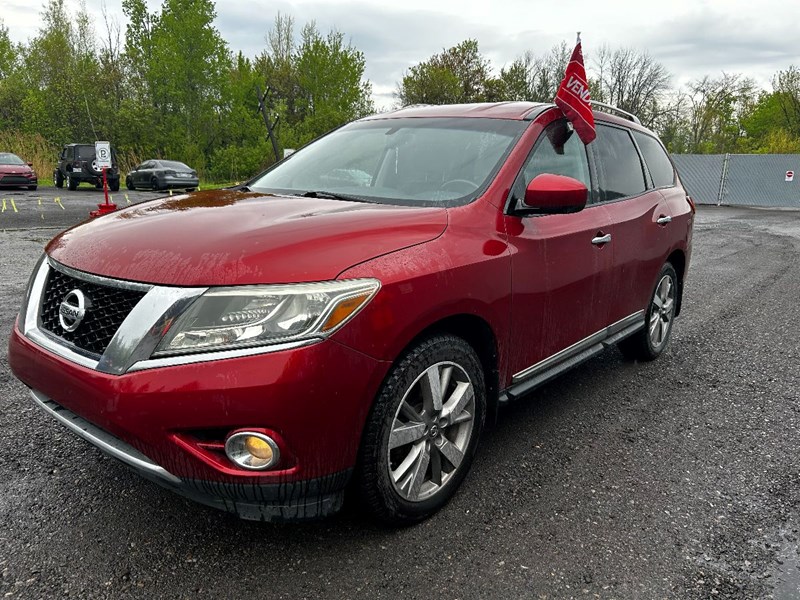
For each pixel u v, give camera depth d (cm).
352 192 311
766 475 307
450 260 243
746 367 477
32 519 248
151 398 193
